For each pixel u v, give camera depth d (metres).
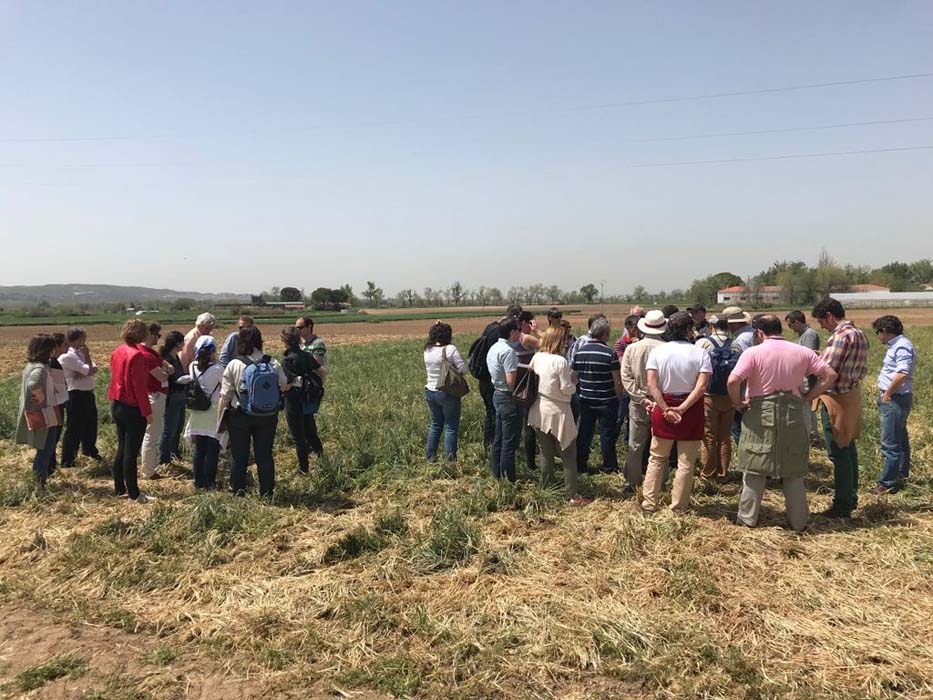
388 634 3.79
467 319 74.00
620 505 5.94
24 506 6.15
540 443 6.30
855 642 3.56
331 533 5.39
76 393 7.66
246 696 3.26
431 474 7.00
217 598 4.26
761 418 5.08
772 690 3.18
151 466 7.17
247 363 6.15
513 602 4.10
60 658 3.56
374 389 13.24
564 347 6.15
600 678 3.37
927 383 13.24
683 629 3.72
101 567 4.72
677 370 5.44
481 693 3.26
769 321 5.15
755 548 4.83
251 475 7.16
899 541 4.85
